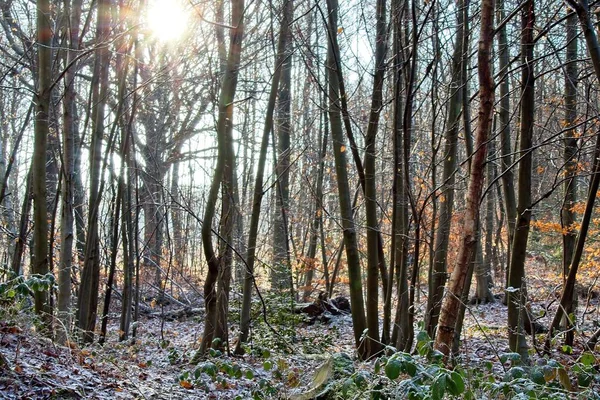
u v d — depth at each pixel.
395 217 6.99
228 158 8.34
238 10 6.68
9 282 5.53
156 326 13.62
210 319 7.29
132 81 11.20
